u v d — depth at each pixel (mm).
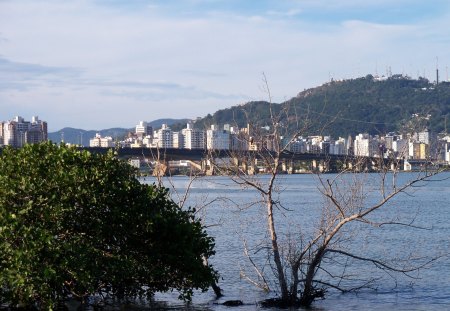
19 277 19344
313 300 28781
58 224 20875
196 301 29250
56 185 21109
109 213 22172
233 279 34531
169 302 28875
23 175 21406
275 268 34438
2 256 19875
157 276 23219
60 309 23328
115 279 22344
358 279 34281
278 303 27859
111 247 22672
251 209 78312
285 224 61500
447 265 39406
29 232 19703
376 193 107375
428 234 55062
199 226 24484
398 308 28469
